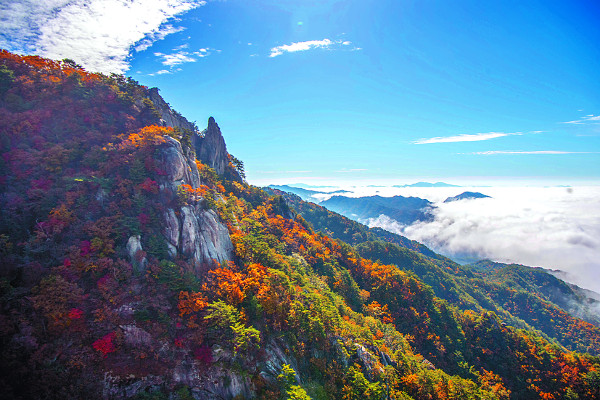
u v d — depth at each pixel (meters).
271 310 58.38
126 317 45.59
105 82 86.56
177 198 62.22
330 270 117.12
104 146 64.62
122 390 40.97
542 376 99.44
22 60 76.62
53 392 37.91
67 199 53.03
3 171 53.03
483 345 113.69
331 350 62.34
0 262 42.59
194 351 47.31
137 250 52.22
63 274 44.91
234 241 73.44
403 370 72.69
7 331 38.09
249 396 47.69
